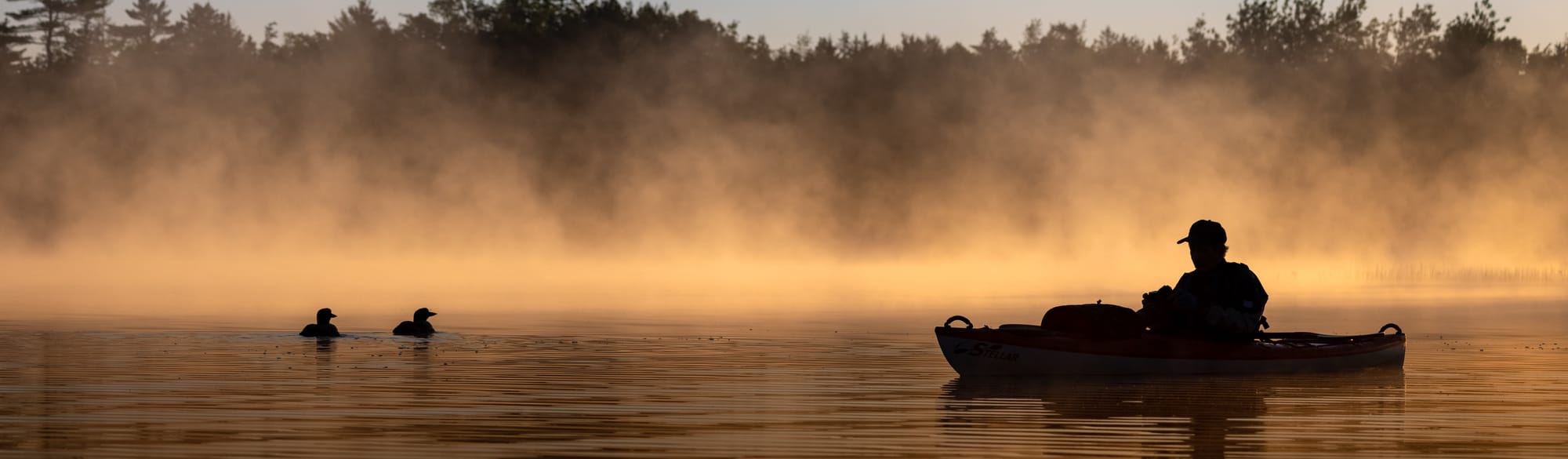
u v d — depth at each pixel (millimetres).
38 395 8758
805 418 7723
